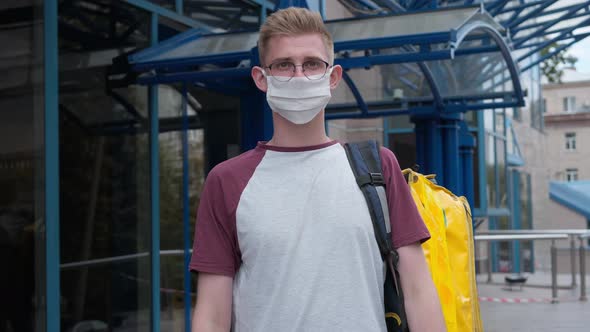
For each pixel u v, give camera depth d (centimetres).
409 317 193
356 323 184
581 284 948
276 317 185
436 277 272
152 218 579
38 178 457
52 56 458
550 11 1015
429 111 862
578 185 3562
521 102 838
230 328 198
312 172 193
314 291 185
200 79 537
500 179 1939
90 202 518
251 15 716
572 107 5147
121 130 550
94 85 524
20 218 450
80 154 510
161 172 603
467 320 285
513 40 1059
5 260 442
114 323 539
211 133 666
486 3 889
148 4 575
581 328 760
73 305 498
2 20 451
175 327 618
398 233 193
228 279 195
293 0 575
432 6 791
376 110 891
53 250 451
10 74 451
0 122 446
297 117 194
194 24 632
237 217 191
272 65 197
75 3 508
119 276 546
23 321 447
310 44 196
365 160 196
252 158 199
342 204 189
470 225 299
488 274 1157
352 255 187
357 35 501
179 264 626
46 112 454
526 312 862
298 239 187
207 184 198
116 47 546
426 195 280
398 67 872
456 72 844
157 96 586
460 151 1010
